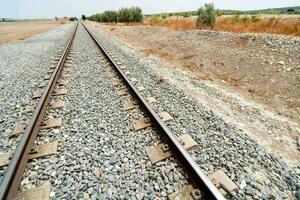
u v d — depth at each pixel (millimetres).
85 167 2838
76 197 2432
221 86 7004
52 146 3207
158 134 3494
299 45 7809
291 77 6469
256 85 6785
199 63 9172
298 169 3037
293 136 4094
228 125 3844
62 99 4938
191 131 3625
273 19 13234
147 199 2404
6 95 5281
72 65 8094
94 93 5262
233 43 9688
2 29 37000
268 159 3061
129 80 5621
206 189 2348
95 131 3666
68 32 24531
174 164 2848
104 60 8680
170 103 4688
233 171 2762
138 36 18875
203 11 15305
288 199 2488
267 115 5012
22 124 3852
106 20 51469
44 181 2635
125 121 3953
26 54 10961
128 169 2826
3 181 2355
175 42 12781
